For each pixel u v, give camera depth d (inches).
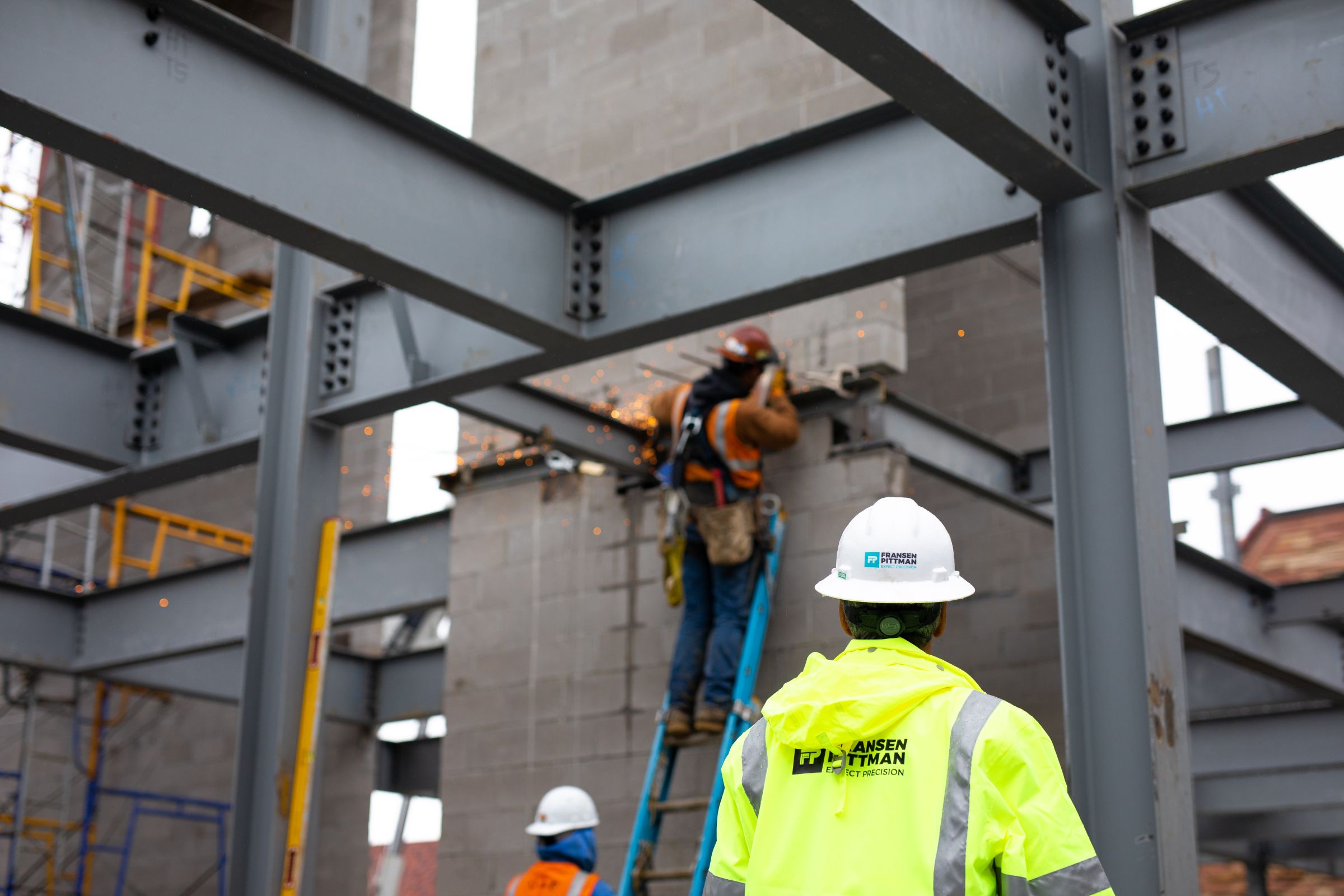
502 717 382.9
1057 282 211.9
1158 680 190.5
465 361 281.9
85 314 535.5
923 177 236.5
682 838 340.2
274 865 267.7
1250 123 200.1
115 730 633.0
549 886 244.7
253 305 652.7
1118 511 198.4
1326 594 419.5
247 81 215.6
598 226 269.0
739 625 318.0
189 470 333.4
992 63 194.9
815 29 177.5
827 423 346.0
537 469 396.5
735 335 320.5
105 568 681.0
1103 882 99.3
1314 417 370.0
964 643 446.9
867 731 107.0
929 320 530.3
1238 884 834.8
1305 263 259.3
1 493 384.5
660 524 347.6
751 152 253.6
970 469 389.1
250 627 284.4
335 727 521.0
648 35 418.3
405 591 415.5
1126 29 214.1
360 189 228.5
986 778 102.7
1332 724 475.2
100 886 610.9
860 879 103.3
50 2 193.5
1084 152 211.6
